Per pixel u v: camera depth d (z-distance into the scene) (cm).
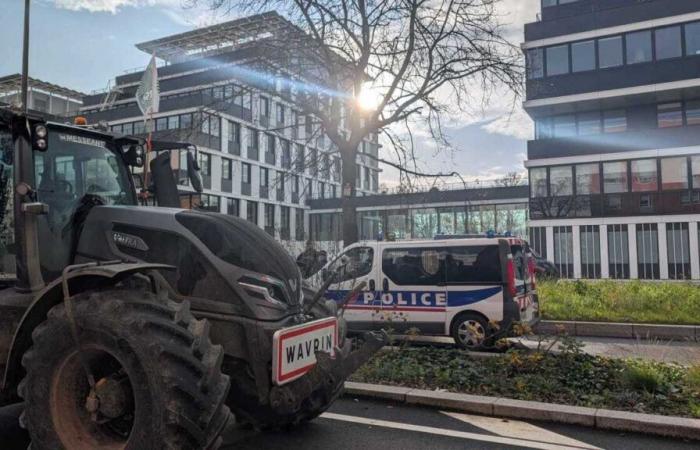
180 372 344
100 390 372
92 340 363
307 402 476
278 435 500
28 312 395
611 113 3003
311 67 1124
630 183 2895
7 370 406
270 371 404
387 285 966
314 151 1292
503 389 600
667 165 2825
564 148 3017
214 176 4438
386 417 554
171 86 4275
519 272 939
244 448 468
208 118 1228
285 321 414
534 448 470
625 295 1269
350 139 1141
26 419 380
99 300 373
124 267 377
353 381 652
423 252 954
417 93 1074
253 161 4859
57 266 451
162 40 2477
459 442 484
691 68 2722
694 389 577
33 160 452
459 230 3478
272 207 4981
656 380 578
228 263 418
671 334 1023
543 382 599
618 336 1056
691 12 2734
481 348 897
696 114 2838
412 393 595
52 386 377
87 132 518
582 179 2997
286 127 1302
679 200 2784
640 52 2828
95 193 511
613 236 2903
